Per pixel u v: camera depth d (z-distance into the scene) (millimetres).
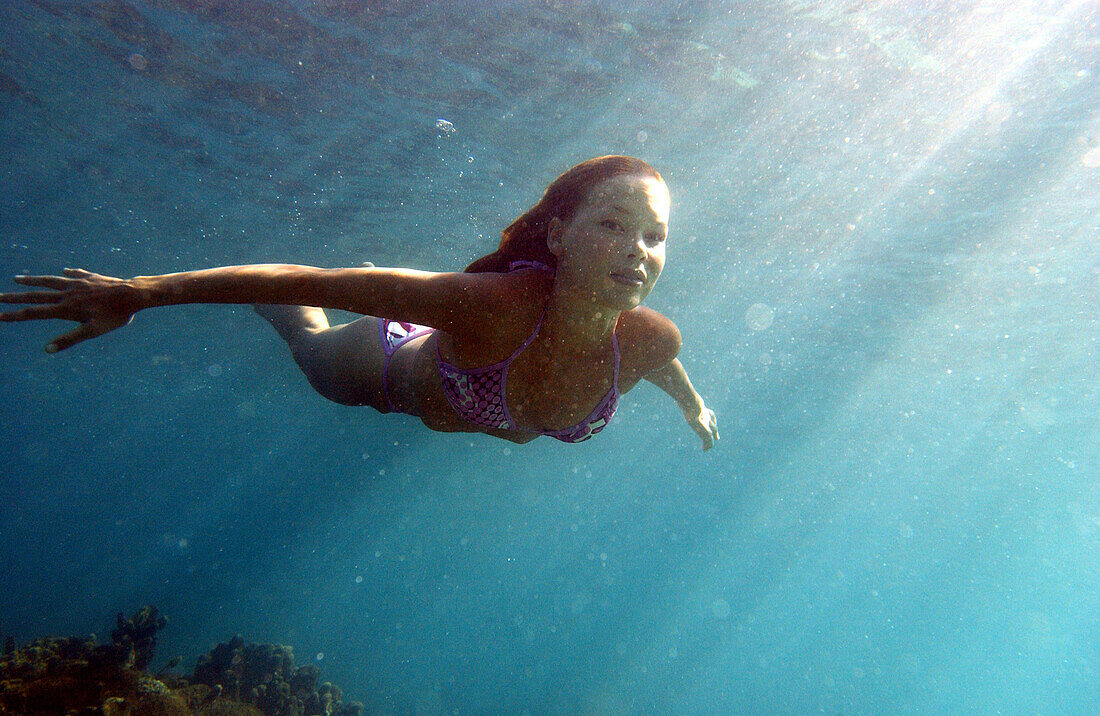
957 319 20312
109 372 36406
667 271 19172
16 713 6430
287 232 18562
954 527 70000
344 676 34500
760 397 32844
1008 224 14320
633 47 10812
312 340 3795
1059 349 21719
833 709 51875
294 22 10883
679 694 45438
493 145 13992
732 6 9750
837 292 19531
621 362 2814
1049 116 10930
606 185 2250
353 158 14719
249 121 13594
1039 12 9070
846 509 69812
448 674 41094
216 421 49750
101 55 12023
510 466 53312
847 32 9945
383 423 38031
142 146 14734
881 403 31219
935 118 11414
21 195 17062
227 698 9594
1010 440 35406
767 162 13445
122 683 7297
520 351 2547
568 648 57375
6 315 1984
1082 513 52844
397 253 19531
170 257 20547
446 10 10391
